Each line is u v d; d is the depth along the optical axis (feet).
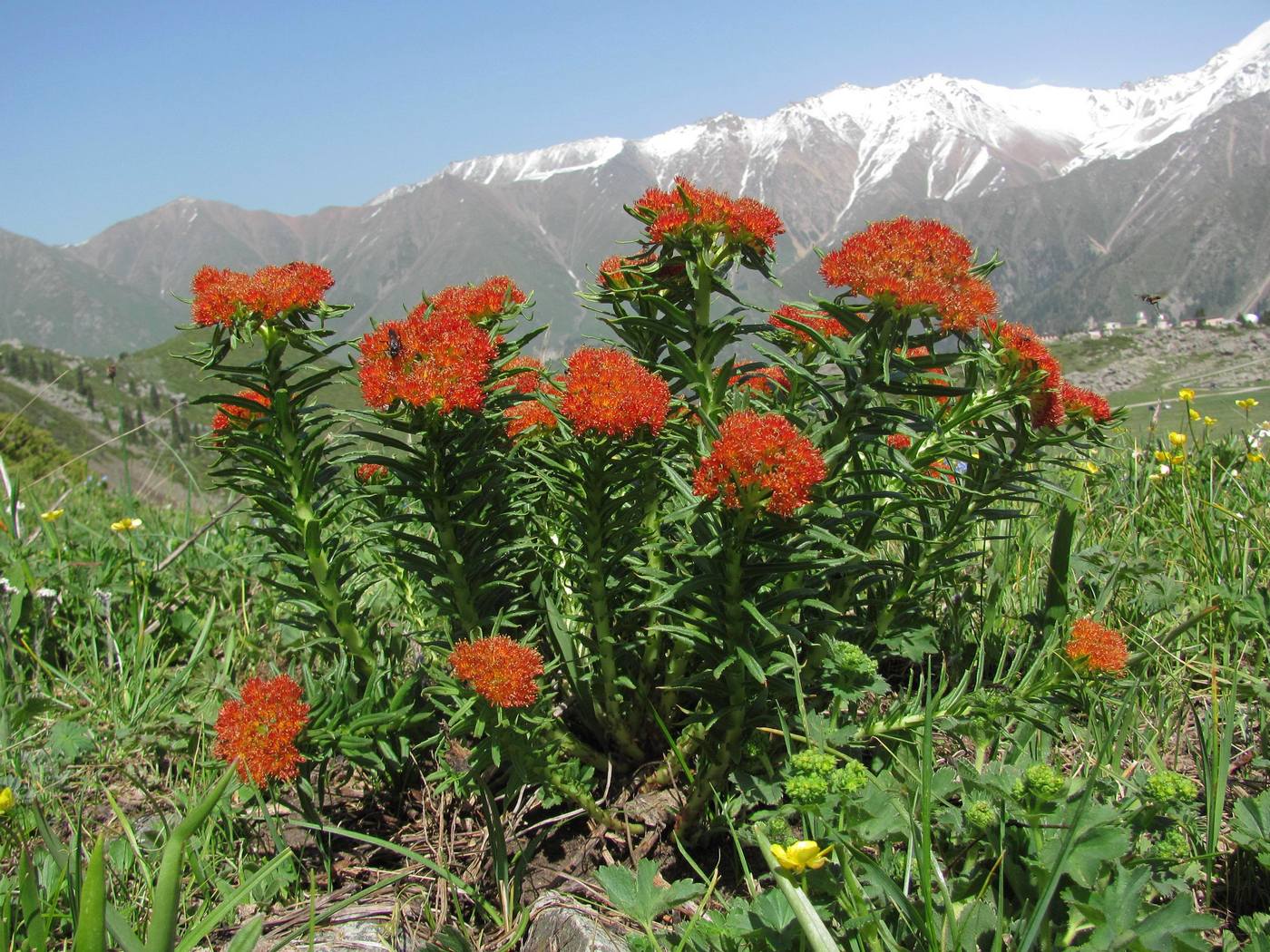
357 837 1.14
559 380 1.25
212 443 1.31
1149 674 1.55
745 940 0.96
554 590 1.44
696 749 1.31
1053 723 1.23
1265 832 1.04
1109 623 1.69
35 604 1.89
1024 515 1.36
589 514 1.22
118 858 1.25
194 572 2.15
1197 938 0.85
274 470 1.29
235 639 1.86
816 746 1.11
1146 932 0.86
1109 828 0.92
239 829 1.30
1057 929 0.91
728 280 1.25
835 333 1.28
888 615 1.37
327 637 1.37
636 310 1.36
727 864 1.26
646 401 1.10
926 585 1.49
